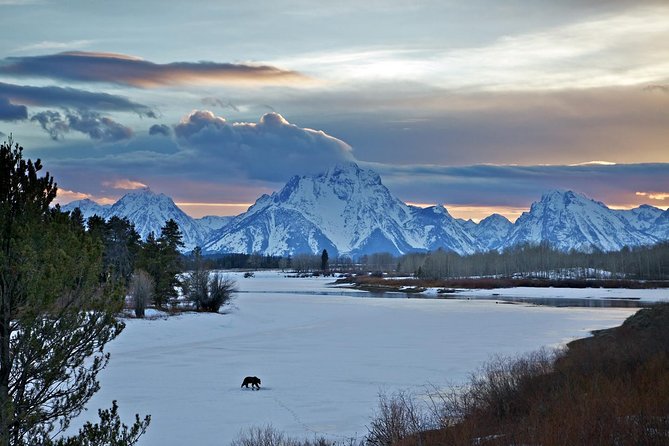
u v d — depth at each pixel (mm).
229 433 25375
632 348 32906
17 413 13570
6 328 13906
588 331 64625
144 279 73188
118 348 53688
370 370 41156
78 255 14672
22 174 15133
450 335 63125
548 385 24500
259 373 40500
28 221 14672
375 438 22172
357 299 138875
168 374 40344
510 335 61969
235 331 69062
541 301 132625
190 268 93125
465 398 26297
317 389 34719
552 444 15141
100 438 13727
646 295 151625
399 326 74438
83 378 14672
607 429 15445
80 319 14344
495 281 199500
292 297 146500
